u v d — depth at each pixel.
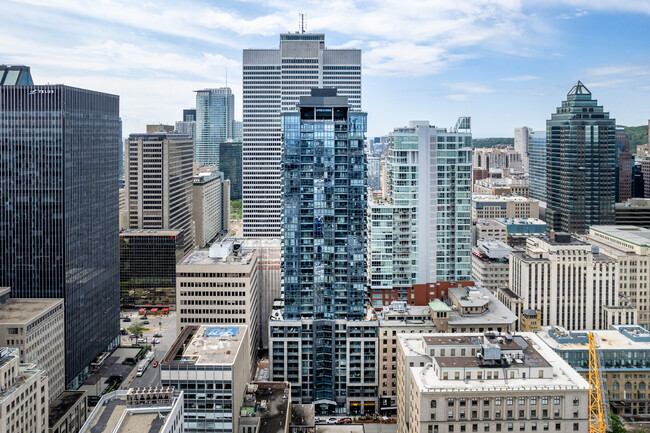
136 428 164.25
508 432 193.75
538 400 193.50
